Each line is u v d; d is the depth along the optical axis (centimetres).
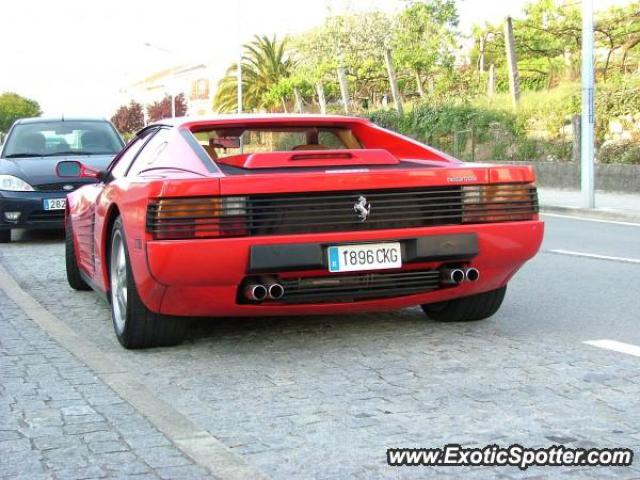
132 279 541
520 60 3462
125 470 352
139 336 557
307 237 506
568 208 1714
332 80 4219
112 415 423
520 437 387
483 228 541
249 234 502
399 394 457
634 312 669
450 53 3569
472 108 2720
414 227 531
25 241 1235
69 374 500
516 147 2484
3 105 11719
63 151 1255
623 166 2020
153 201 498
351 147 641
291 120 621
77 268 798
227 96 5594
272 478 346
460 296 577
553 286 795
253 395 462
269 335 600
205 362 534
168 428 403
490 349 551
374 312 670
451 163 589
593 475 345
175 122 617
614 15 2800
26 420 417
